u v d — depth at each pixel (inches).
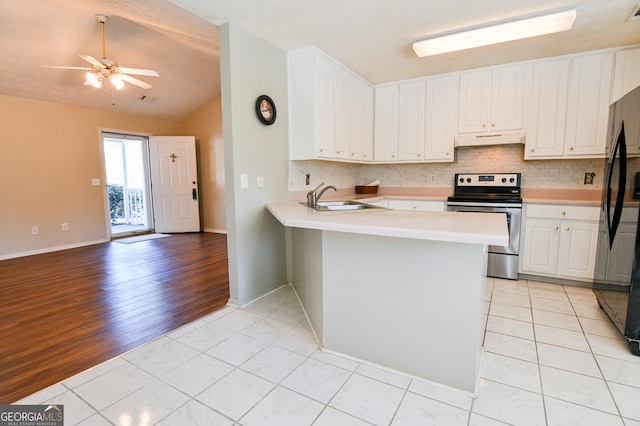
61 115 195.2
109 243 212.5
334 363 74.2
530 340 83.2
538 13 91.8
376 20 95.7
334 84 127.6
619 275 83.7
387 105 160.2
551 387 64.9
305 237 98.3
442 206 144.0
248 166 106.1
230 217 104.0
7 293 120.7
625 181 82.0
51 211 192.1
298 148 122.3
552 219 122.3
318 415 58.0
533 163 144.1
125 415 58.1
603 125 120.2
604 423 55.3
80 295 118.2
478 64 134.2
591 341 82.4
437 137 149.9
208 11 90.7
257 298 113.3
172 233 249.6
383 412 58.5
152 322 95.9
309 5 87.3
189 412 58.9
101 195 215.3
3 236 174.1
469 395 62.7
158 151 243.3
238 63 99.8
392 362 71.0
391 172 179.2
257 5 87.2
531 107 130.5
